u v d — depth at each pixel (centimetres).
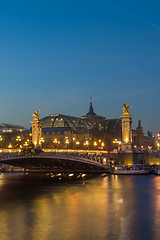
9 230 4241
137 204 5981
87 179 10262
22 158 10069
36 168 13200
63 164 12244
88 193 7362
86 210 5431
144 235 4034
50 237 3962
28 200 6450
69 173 12694
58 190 7906
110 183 9231
